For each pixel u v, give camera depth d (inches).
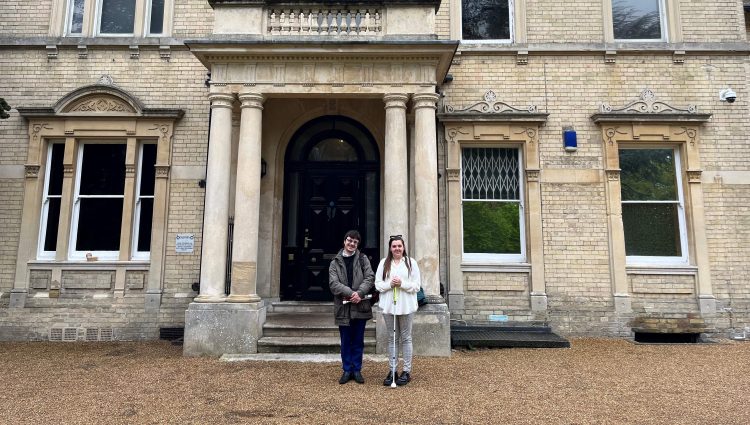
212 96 299.6
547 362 266.7
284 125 370.3
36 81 376.8
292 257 366.9
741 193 362.0
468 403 187.0
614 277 351.6
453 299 350.6
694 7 384.5
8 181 364.5
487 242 367.9
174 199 364.2
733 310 349.1
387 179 295.3
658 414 175.6
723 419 170.2
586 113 373.1
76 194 370.9
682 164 369.1
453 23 386.6
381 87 301.7
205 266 286.8
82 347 317.1
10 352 300.2
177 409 180.2
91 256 359.9
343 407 181.6
